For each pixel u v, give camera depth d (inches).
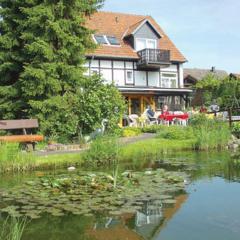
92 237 244.2
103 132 712.4
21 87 735.7
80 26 770.2
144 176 429.7
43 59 727.7
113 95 737.0
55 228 261.1
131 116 1112.8
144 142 708.7
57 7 728.3
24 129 669.3
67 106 722.2
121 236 245.4
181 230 253.3
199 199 329.7
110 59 1309.1
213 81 1878.7
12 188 381.1
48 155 559.5
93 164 543.8
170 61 1386.6
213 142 730.2
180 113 1130.7
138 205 311.0
